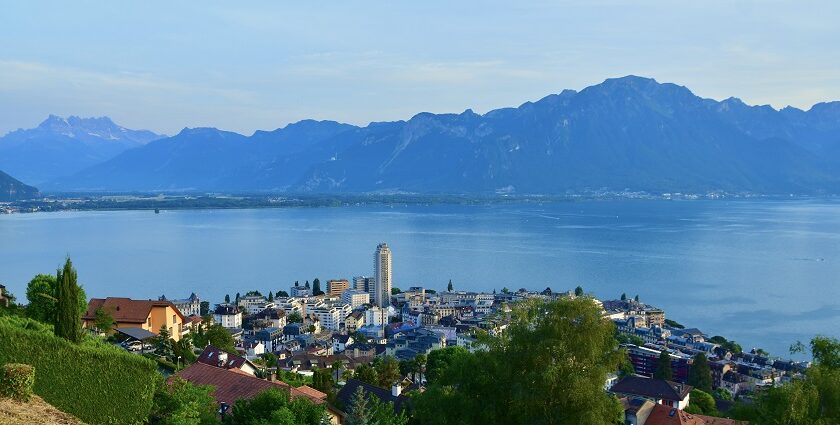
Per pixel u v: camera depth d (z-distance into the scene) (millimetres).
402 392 118312
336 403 95500
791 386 67938
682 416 115375
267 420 67625
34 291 112500
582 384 63062
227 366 117188
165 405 67562
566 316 66188
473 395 70062
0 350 57531
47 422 54875
